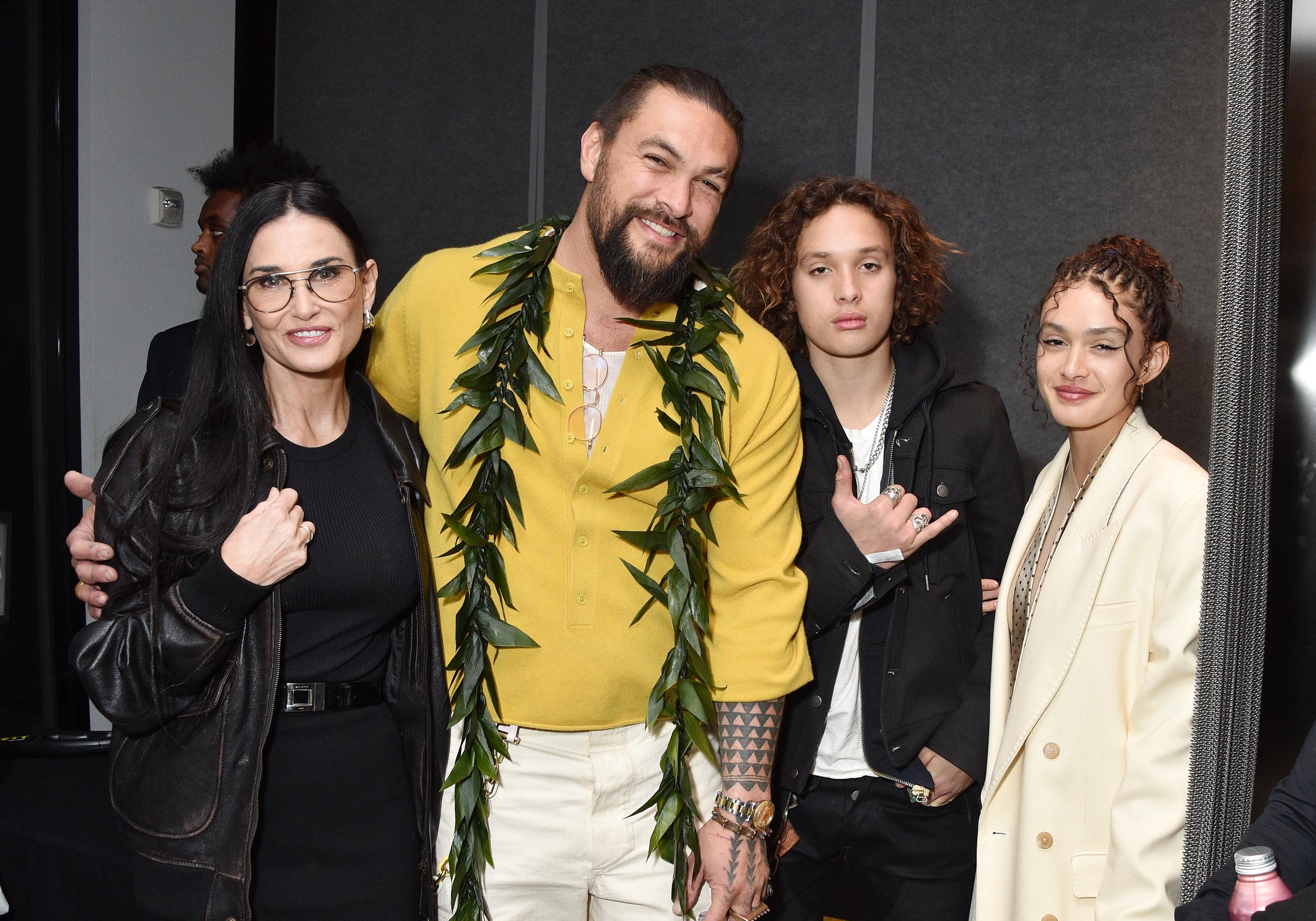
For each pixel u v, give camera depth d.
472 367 1.62
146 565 1.48
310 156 4.18
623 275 1.54
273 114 4.20
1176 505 1.49
